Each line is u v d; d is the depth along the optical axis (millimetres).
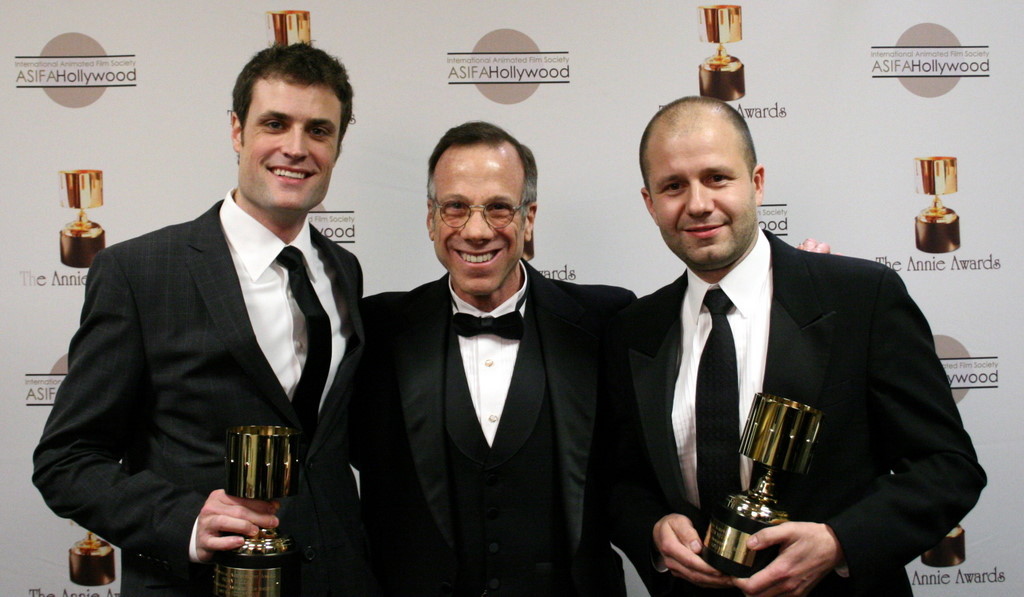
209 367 1439
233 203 1572
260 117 1494
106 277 1448
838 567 1310
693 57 2223
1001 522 2225
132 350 1430
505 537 1619
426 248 2203
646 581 1490
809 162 2227
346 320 1659
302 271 1563
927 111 2250
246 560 1271
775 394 1390
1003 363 2238
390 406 1703
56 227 2125
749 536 1263
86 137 2129
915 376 1377
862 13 2240
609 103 2215
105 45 2129
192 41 2143
